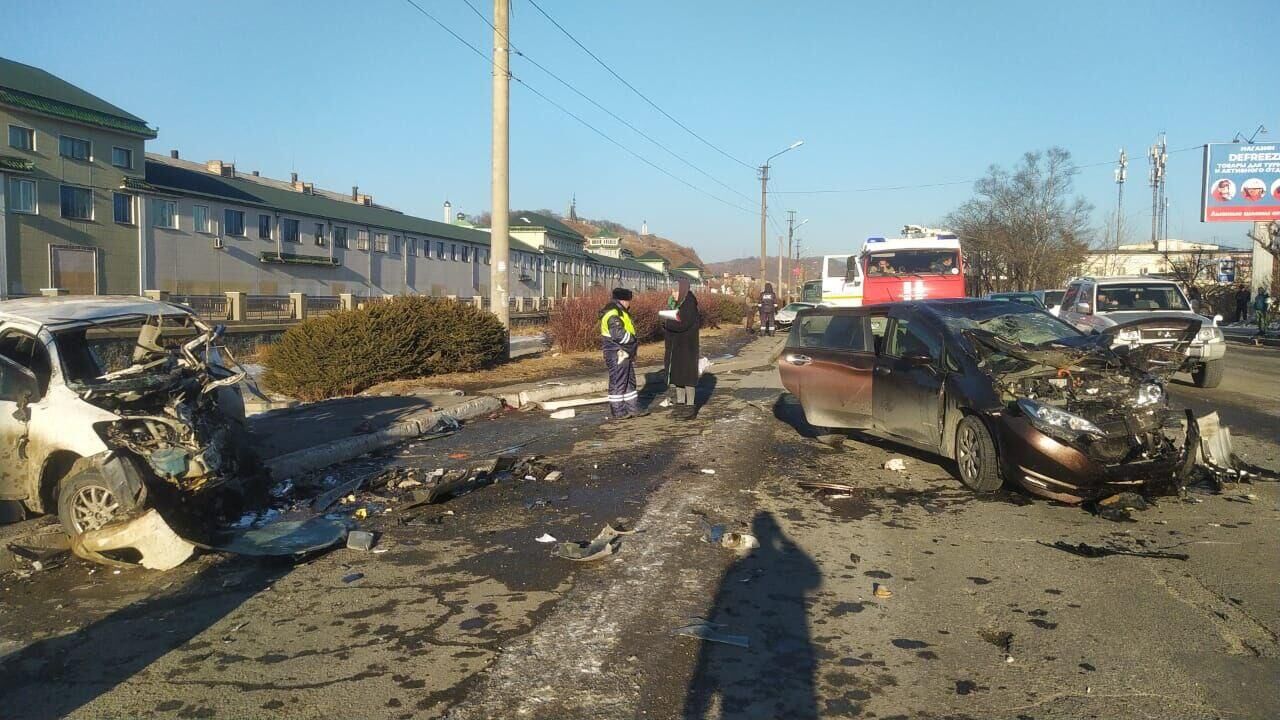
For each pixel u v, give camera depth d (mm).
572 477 8227
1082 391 6988
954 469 8328
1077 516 6668
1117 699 3801
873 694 3869
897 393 8461
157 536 5582
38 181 35062
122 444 6012
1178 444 6973
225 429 6781
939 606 4887
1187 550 5816
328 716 3721
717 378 17328
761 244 51594
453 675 4086
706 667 4141
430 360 15953
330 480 8297
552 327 22500
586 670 4117
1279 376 16922
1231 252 57031
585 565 5641
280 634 4613
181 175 44812
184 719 3723
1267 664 4117
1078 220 59250
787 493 7477
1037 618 4703
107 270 37938
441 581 5391
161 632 4672
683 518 6676
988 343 7582
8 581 5520
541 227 80250
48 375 6344
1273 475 7840
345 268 53812
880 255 20938
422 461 9211
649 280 106875
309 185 73750
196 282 42562
